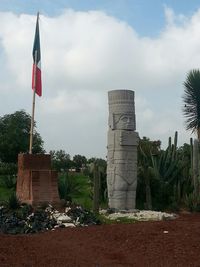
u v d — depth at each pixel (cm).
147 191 2281
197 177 2372
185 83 3080
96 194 1891
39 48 2045
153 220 1703
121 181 2041
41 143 6944
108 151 2097
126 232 1329
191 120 3092
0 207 1678
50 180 1811
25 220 1567
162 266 969
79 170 5506
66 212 1683
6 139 6562
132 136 2066
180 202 2375
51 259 1002
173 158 2541
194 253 1070
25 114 6844
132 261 1021
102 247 1173
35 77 2012
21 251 1062
